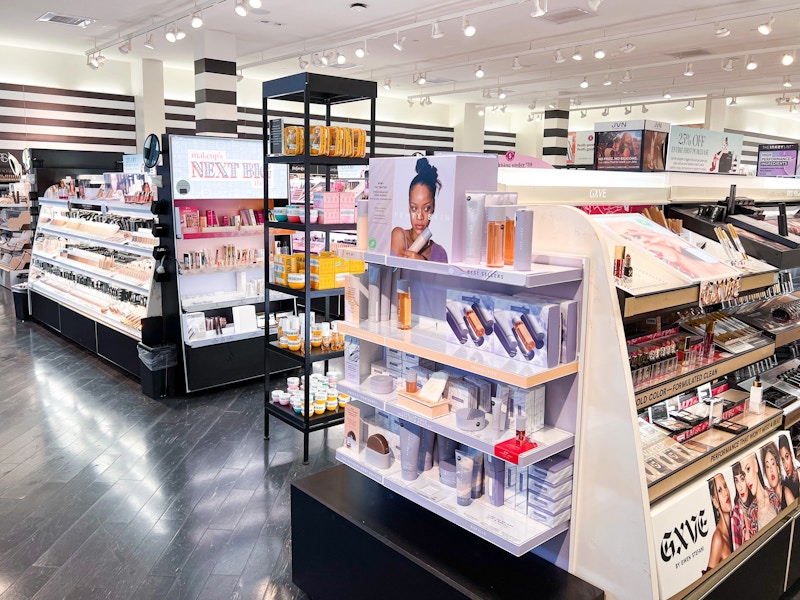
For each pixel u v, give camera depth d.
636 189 3.39
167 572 3.28
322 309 9.60
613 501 2.31
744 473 2.82
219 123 10.68
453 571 2.41
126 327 6.47
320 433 5.17
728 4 8.43
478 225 2.34
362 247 3.04
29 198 10.14
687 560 2.40
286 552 3.48
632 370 2.46
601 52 9.72
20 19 9.64
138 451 4.77
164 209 5.97
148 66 12.86
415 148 18.83
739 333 3.20
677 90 15.79
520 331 2.32
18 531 3.64
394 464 2.91
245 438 5.05
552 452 2.30
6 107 11.80
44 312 8.58
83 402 5.82
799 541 3.10
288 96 4.59
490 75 14.27
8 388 6.19
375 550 2.66
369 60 12.82
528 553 2.56
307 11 9.03
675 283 2.46
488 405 2.58
